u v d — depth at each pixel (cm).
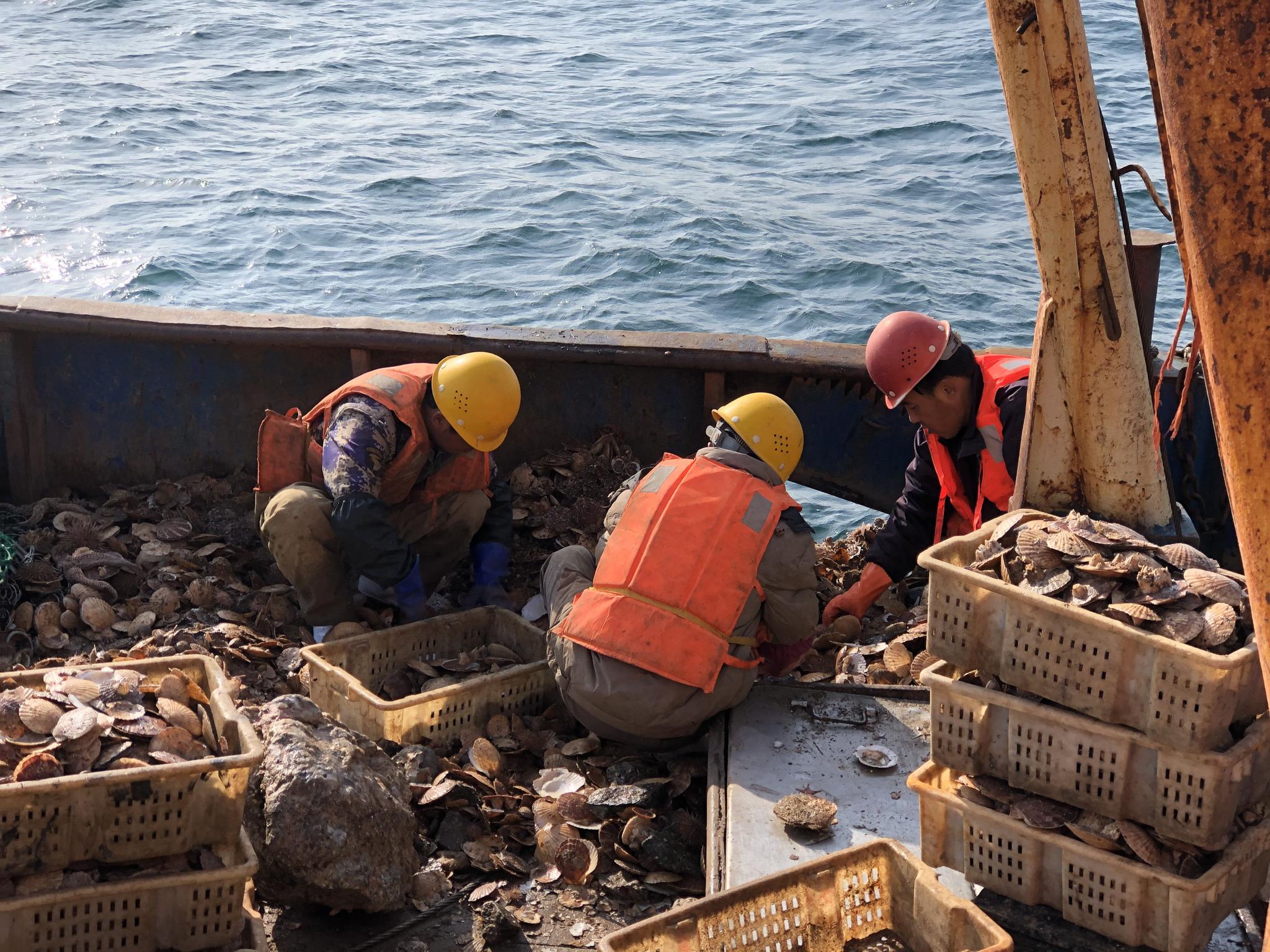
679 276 1264
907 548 434
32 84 2064
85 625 430
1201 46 154
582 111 1978
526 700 387
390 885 298
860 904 278
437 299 1220
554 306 1199
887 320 397
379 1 3005
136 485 546
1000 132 1752
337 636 412
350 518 396
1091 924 259
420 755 346
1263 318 159
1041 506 377
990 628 263
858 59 2289
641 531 359
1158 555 257
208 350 534
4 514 518
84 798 247
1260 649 172
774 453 378
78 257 1314
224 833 261
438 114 1959
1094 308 351
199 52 2392
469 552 472
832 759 352
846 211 1460
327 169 1647
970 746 269
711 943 260
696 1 2967
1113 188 346
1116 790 249
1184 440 486
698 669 346
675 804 355
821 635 444
